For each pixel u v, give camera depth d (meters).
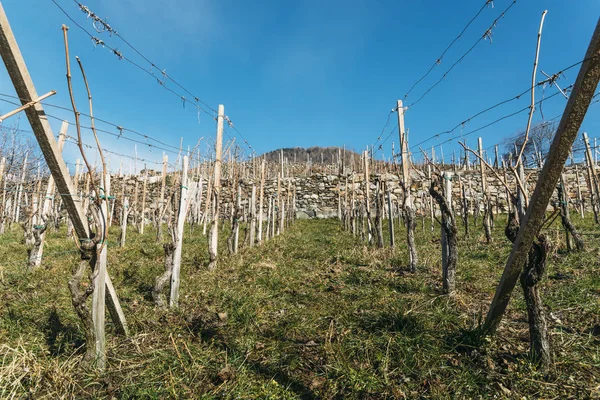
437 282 5.08
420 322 3.44
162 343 3.23
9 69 2.10
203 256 7.12
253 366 2.88
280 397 2.46
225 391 2.51
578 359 2.72
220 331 3.52
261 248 8.49
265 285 5.12
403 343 3.04
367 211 9.46
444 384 2.54
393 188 17.48
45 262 6.45
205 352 3.06
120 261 6.79
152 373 2.70
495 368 2.69
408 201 5.85
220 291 4.63
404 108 5.97
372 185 18.61
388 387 2.53
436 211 16.19
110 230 13.08
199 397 2.43
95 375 2.64
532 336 2.66
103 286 2.87
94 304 2.78
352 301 4.34
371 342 3.11
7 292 4.51
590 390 2.37
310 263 6.74
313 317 3.83
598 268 4.92
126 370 2.78
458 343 3.06
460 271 5.47
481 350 2.93
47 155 2.37
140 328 3.54
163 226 14.20
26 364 2.62
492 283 4.88
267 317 3.90
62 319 3.67
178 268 4.32
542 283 4.57
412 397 2.44
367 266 6.33
